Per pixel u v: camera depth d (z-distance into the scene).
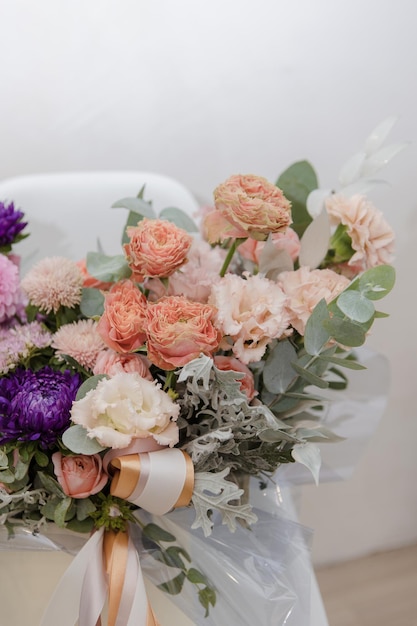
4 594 0.64
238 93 1.07
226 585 0.63
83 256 0.91
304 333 0.59
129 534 0.62
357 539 1.32
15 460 0.56
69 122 1.04
